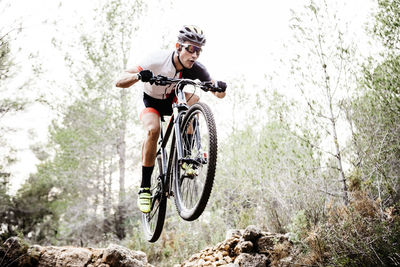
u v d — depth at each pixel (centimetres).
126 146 1126
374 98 482
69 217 1122
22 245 376
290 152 548
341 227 411
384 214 426
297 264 410
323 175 499
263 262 449
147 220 346
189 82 248
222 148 714
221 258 489
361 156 504
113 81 1087
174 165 256
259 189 577
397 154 482
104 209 1105
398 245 346
